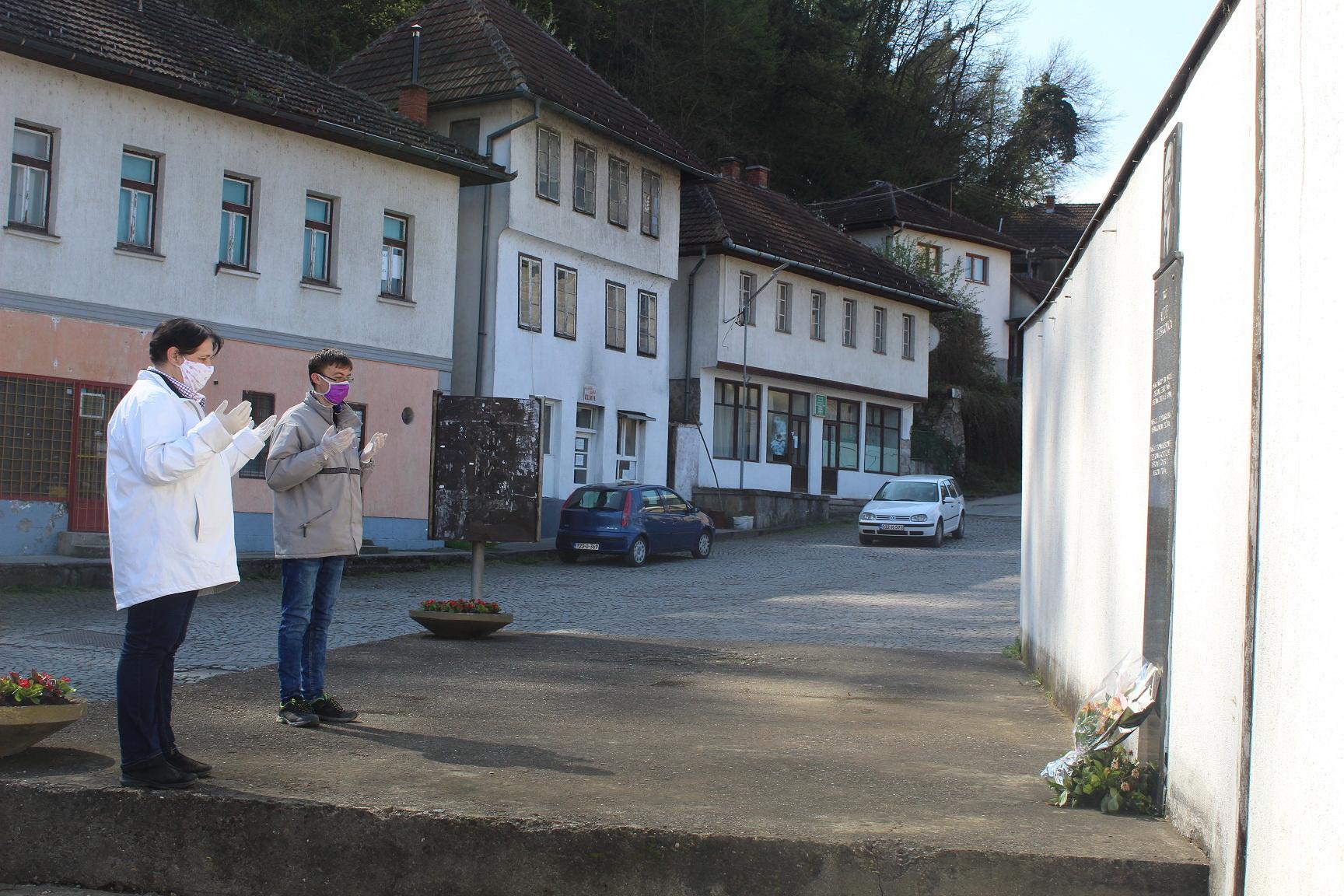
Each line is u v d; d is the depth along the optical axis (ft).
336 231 79.61
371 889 16.65
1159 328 18.80
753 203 135.54
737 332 120.78
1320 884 11.24
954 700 29.96
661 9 158.20
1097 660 23.94
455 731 23.61
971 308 171.12
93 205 65.98
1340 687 10.98
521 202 93.20
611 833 15.97
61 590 56.24
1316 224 11.95
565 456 99.96
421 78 96.58
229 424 17.67
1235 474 14.42
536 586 68.18
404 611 53.42
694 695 29.58
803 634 47.60
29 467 63.21
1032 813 17.24
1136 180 21.15
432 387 86.02
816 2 187.52
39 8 65.67
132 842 17.39
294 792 17.70
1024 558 39.17
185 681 30.09
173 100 69.87
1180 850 15.20
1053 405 31.40
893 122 208.03
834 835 15.72
